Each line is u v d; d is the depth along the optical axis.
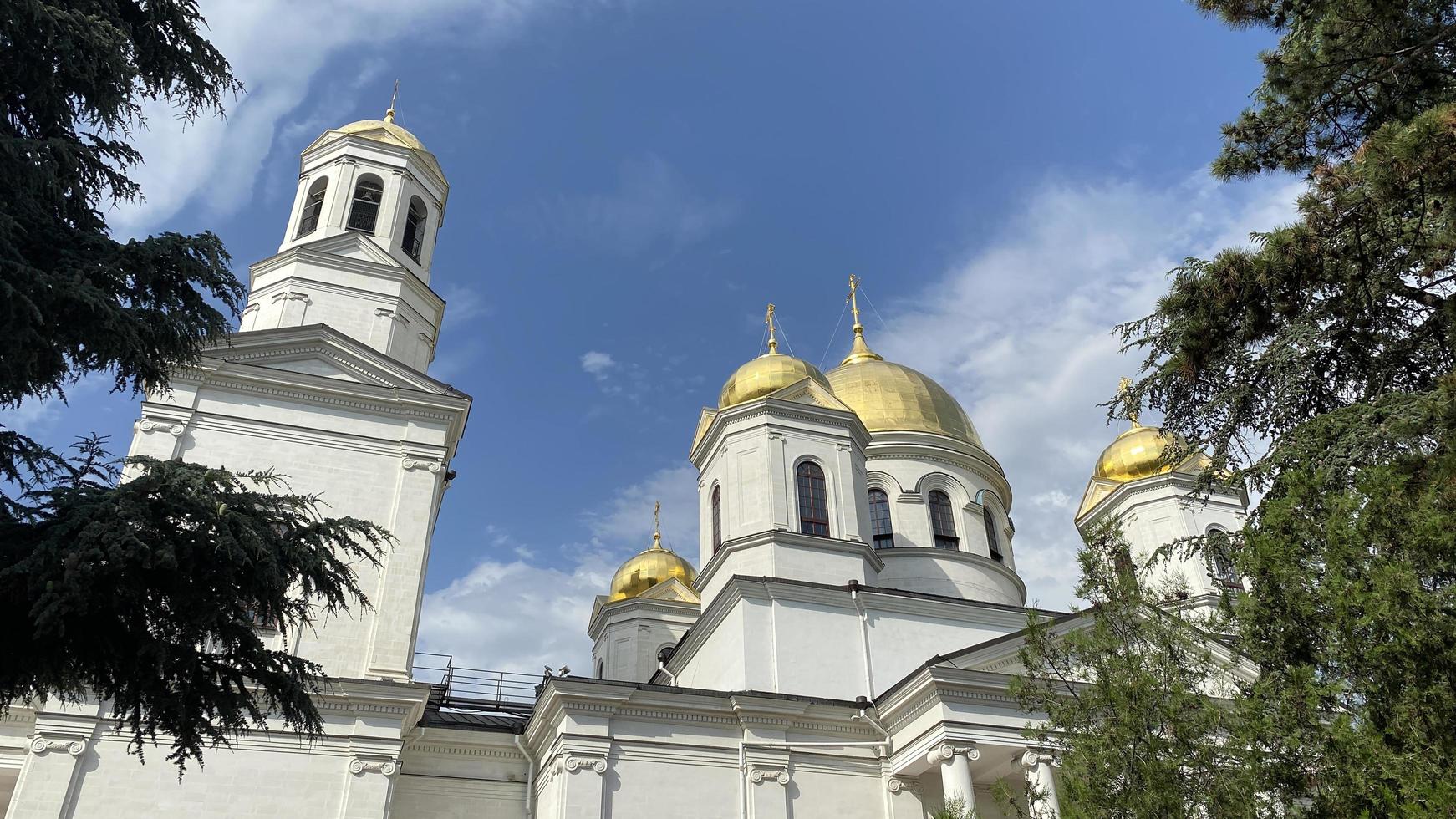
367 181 34.31
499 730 27.70
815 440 33.38
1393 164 10.99
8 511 11.67
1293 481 11.31
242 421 27.25
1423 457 10.91
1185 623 12.44
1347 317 12.67
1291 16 14.03
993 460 40.31
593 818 23.62
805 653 28.11
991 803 26.33
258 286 31.56
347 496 27.16
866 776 26.11
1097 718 12.25
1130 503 36.91
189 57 14.68
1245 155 14.45
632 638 44.34
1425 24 12.84
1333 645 10.45
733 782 25.36
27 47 12.59
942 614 30.03
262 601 12.73
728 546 31.14
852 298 46.88
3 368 11.38
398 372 29.52
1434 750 9.45
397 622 25.70
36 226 12.41
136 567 11.73
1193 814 10.65
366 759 23.73
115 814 21.64
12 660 11.95
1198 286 13.30
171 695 12.77
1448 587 10.16
